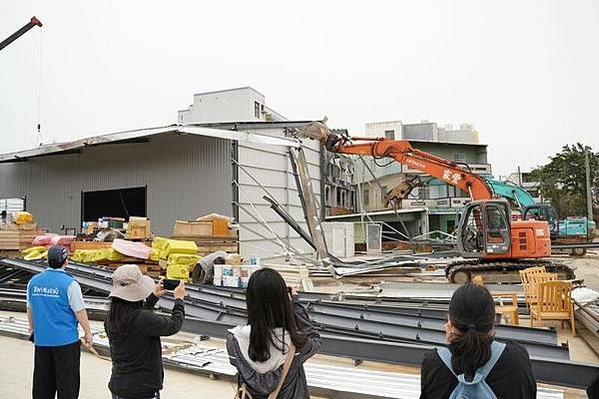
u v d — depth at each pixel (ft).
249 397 9.51
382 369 23.56
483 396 7.30
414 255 70.95
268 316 9.44
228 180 76.07
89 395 21.25
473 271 52.85
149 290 13.12
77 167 91.25
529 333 24.85
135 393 12.65
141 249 55.21
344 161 141.49
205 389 21.57
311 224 63.52
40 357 16.63
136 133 72.02
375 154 61.31
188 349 26.66
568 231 105.81
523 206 86.48
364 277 63.16
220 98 141.79
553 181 195.00
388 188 157.38
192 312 32.99
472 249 54.49
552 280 33.96
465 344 7.47
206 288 41.39
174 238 60.90
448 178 60.85
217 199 76.64
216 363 23.91
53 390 16.75
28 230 64.59
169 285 41.91
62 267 17.17
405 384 20.15
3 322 35.40
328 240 95.04
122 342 12.74
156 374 12.96
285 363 9.44
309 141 94.43
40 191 95.86
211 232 61.62
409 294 47.80
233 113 140.46
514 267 52.31
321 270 63.10
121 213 93.30
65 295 16.60
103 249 56.80
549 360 18.74
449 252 65.21
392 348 22.40
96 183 88.89
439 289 49.55
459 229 54.29
